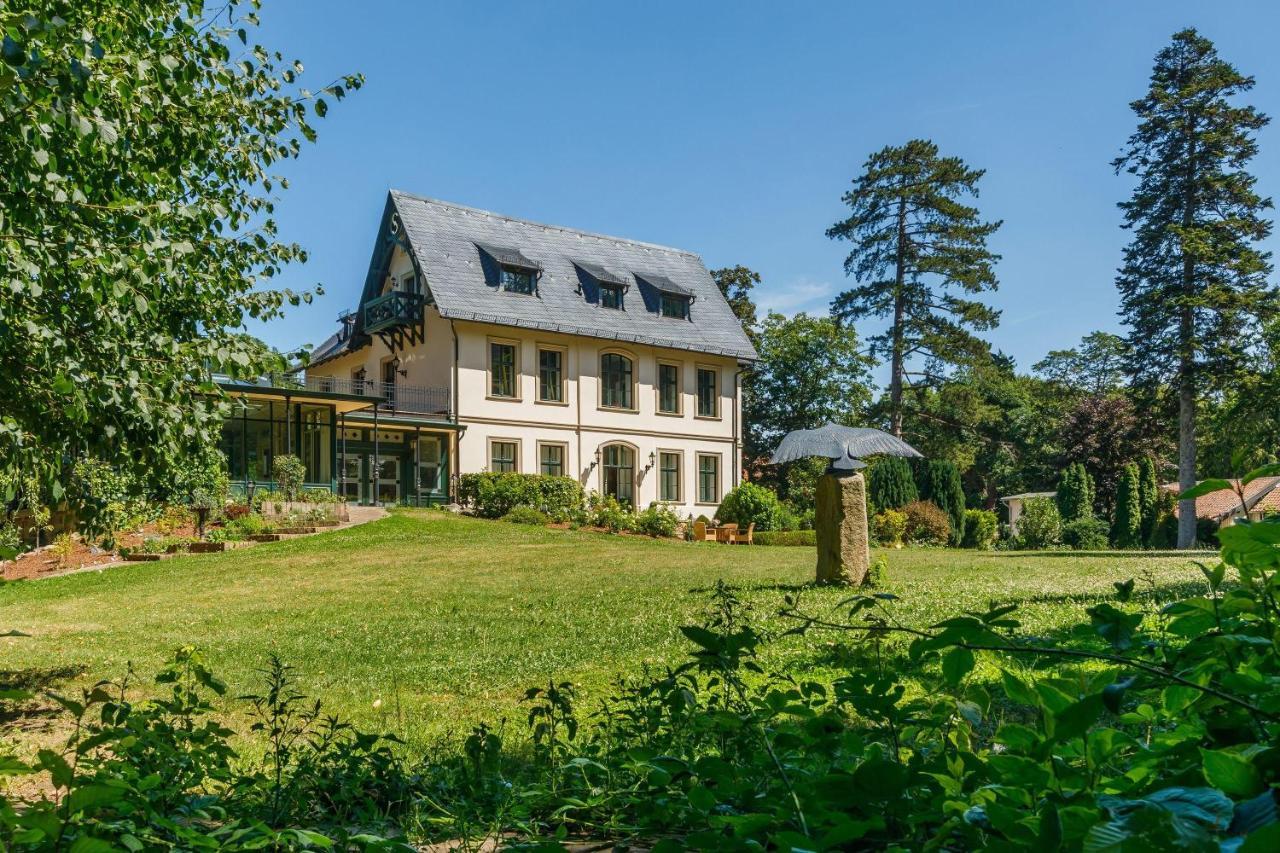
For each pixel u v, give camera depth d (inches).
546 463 1322.6
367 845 74.1
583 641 383.6
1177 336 1263.5
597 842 108.1
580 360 1354.6
